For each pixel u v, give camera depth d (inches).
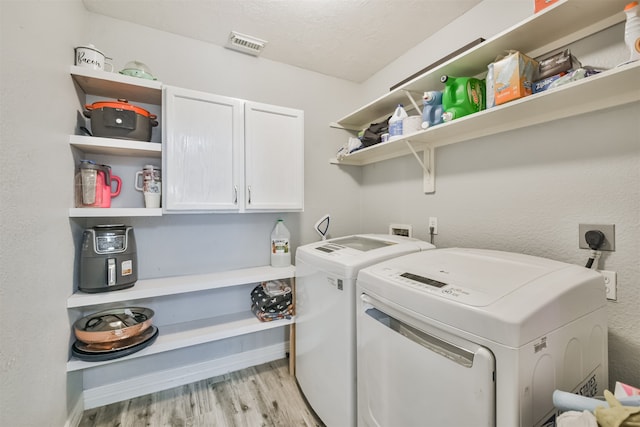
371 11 65.9
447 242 71.2
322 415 56.9
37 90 42.2
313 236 93.9
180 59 74.0
